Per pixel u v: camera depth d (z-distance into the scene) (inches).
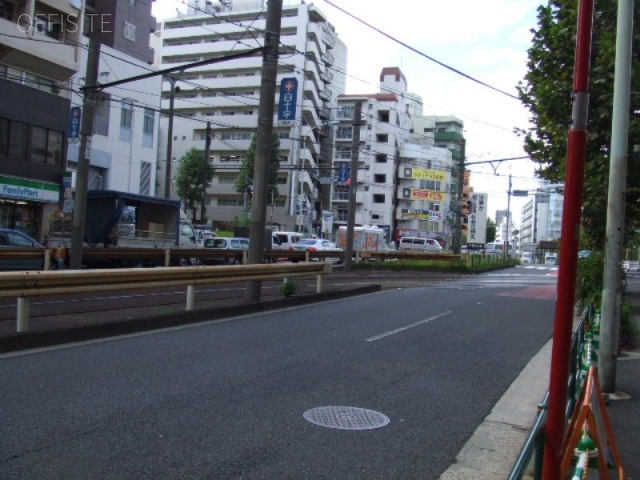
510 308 586.9
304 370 287.7
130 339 346.6
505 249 2246.6
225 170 2546.8
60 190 1138.0
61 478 154.4
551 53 424.5
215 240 1192.8
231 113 2566.4
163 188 2591.0
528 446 106.4
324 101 2797.7
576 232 125.5
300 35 2422.5
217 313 444.1
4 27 1021.8
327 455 181.6
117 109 1510.8
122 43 1625.2
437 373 297.9
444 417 227.9
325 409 227.8
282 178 2434.8
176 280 421.7
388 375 287.6
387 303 582.9
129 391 236.5
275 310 505.0
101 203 889.5
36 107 1077.8
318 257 1257.4
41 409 209.2
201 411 216.2
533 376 304.0
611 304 277.4
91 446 177.3
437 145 3523.6
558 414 122.0
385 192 2886.3
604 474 144.6
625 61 273.7
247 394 241.6
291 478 163.0
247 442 187.9
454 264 1357.0
